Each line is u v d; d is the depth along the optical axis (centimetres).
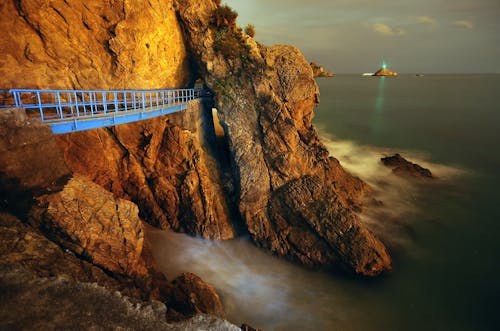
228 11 2164
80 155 1666
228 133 2203
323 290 1684
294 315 1500
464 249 2023
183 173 2042
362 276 1767
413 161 3581
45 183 1114
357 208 2341
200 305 1379
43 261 899
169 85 2231
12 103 1392
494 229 2231
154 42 1948
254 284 1688
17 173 1022
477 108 7019
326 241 1886
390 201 2570
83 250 1127
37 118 1094
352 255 1788
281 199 2077
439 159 3656
